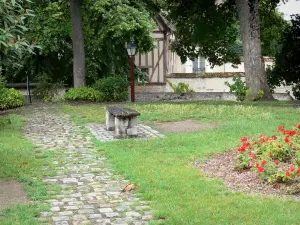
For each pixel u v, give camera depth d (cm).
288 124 1289
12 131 1265
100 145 1045
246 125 1279
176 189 673
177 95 3023
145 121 1457
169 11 2903
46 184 725
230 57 3222
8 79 2897
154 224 533
